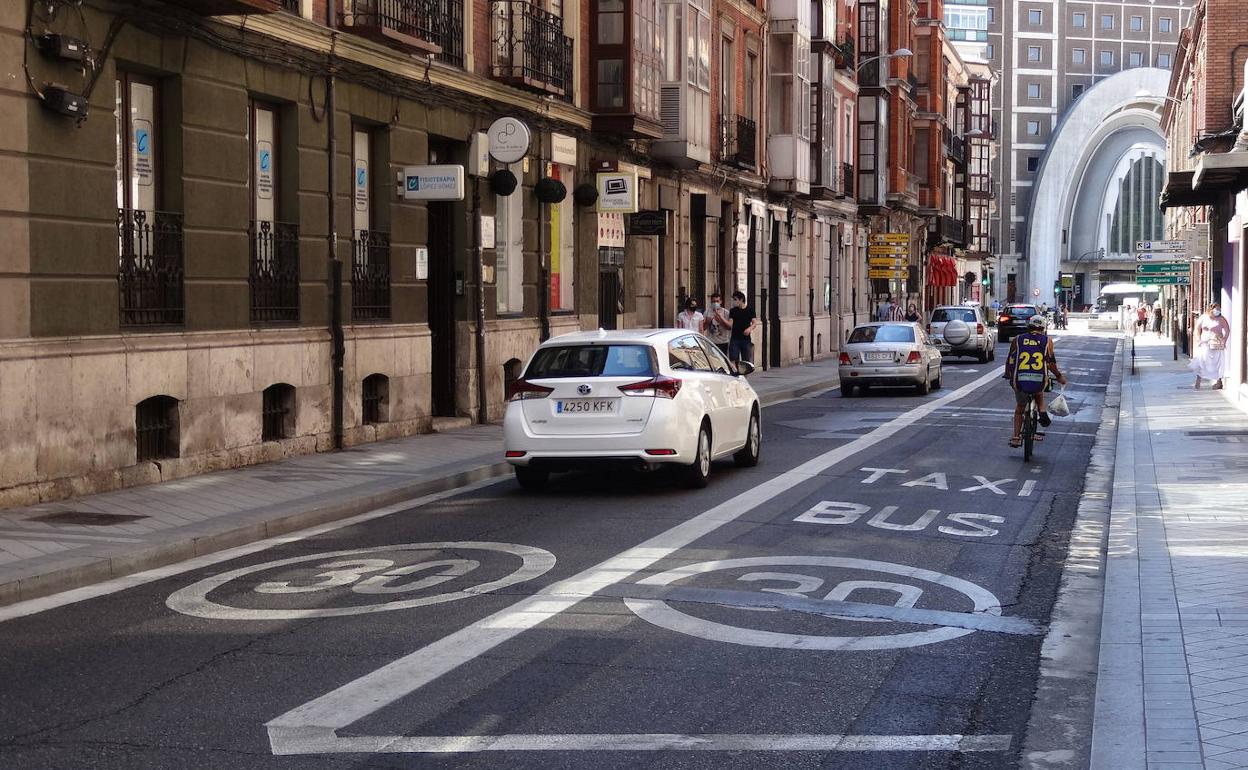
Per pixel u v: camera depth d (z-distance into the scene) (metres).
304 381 16.14
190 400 13.95
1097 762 5.23
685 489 13.89
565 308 24.84
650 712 6.07
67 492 12.14
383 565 9.66
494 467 15.29
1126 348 61.03
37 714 6.00
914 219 69.69
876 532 11.21
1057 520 12.13
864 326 30.38
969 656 7.20
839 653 7.19
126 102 13.40
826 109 44.19
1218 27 34.88
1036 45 142.88
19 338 11.61
